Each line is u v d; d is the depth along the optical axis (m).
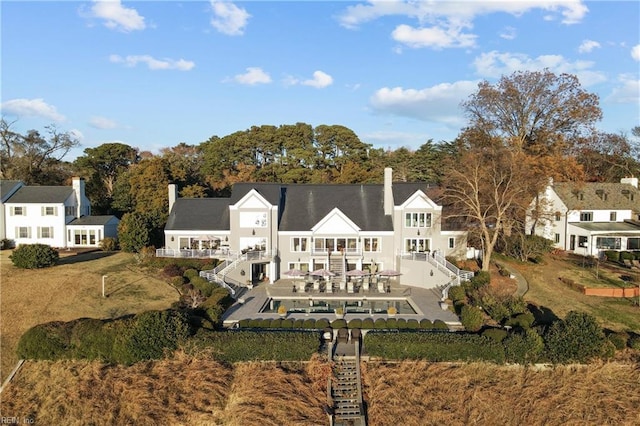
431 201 51.09
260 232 51.34
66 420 25.55
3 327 33.53
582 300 40.34
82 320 30.59
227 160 93.00
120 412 25.98
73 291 39.59
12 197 59.34
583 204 59.84
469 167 48.34
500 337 29.81
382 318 36.06
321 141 93.69
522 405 26.25
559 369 28.48
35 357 29.16
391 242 51.53
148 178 68.00
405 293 44.75
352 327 33.41
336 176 86.50
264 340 29.27
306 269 51.78
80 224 59.88
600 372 28.00
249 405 25.66
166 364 28.55
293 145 93.38
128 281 43.16
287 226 51.75
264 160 97.88
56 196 60.00
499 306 34.78
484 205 48.72
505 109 60.53
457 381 27.52
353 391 26.83
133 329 29.08
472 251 53.12
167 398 26.61
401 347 29.14
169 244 53.47
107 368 28.64
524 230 60.09
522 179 47.84
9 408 26.23
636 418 25.16
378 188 56.47
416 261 48.19
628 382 27.47
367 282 46.50
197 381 27.20
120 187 74.06
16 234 58.94
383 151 104.06
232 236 51.47
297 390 26.73
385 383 27.30
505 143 58.34
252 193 50.94
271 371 28.05
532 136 62.09
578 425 24.91
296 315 37.16
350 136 93.06
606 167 77.56
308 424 24.45
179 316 30.41
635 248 56.62
